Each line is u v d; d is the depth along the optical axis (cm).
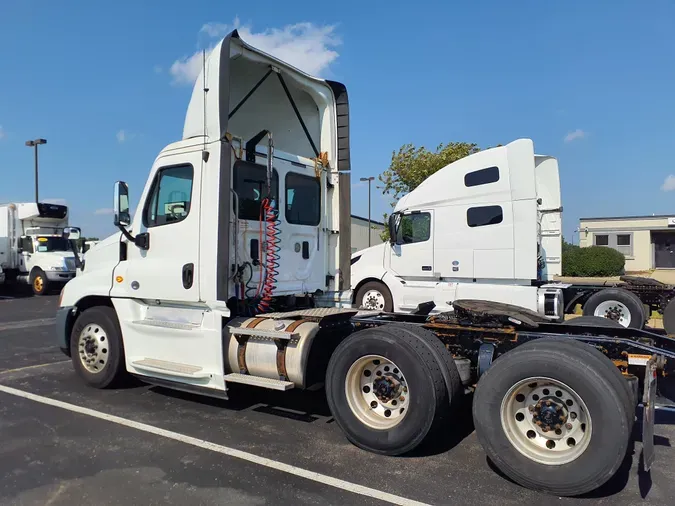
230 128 637
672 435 489
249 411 557
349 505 353
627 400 351
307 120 678
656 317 1223
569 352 367
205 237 525
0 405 577
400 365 420
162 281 556
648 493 370
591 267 2462
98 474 401
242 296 541
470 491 373
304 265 622
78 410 559
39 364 788
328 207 663
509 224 959
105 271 621
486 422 388
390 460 428
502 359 389
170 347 557
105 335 626
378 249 1162
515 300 944
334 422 522
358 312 561
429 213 1063
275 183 584
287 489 376
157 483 386
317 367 491
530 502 357
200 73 539
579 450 358
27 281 2133
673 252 3075
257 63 577
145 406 573
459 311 479
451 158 2027
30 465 418
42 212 2159
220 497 364
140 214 588
